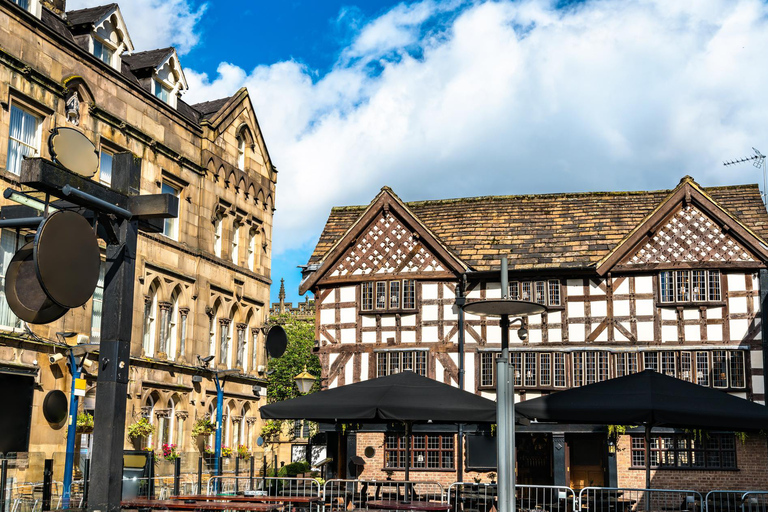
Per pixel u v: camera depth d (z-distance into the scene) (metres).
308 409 14.43
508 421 10.69
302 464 44.84
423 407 13.92
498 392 10.81
